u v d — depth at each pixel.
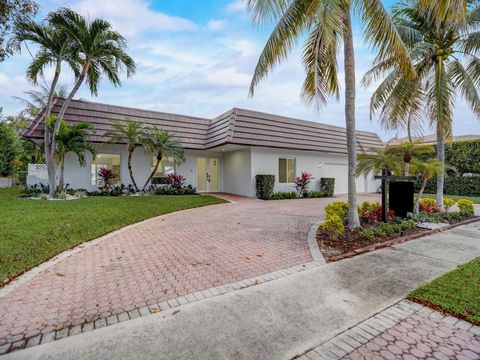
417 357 2.15
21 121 21.59
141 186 14.75
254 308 2.88
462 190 16.42
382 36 5.82
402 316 2.76
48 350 2.18
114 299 3.07
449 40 8.02
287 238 5.91
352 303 3.02
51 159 10.87
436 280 3.60
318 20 4.96
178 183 15.00
